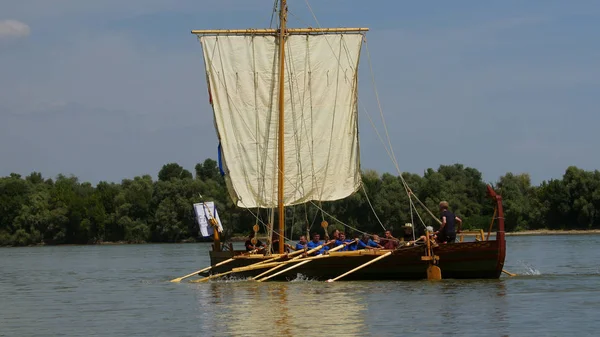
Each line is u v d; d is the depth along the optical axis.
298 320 33.84
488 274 46.22
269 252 54.31
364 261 48.72
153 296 46.03
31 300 47.00
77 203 172.50
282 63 55.81
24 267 87.25
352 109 57.75
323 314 35.22
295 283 49.12
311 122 57.12
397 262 47.88
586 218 151.38
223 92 56.88
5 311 41.44
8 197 178.88
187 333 31.88
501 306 36.09
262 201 56.50
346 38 57.81
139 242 166.50
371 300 39.12
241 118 56.88
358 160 57.66
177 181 162.88
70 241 174.38
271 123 56.88
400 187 124.56
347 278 49.38
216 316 35.94
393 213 122.31
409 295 40.53
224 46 57.09
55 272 75.94
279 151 55.78
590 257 76.00
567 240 124.69
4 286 59.06
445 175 147.88
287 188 56.53
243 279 53.47
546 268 60.38
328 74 57.56
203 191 158.12
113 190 177.62
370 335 30.11
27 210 175.00
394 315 34.34
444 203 48.72
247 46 57.22
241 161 56.66
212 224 58.47
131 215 169.12
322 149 57.12
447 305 36.75
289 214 103.94
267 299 41.16
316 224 109.44
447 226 48.00
